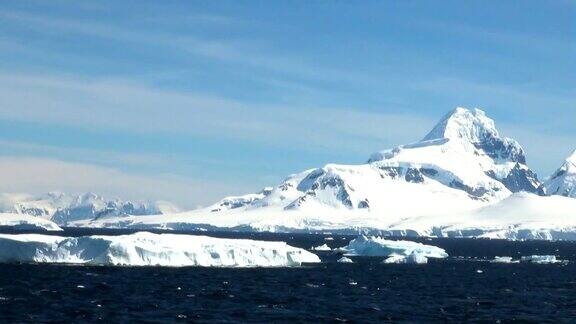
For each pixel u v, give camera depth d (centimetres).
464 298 12706
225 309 10319
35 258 15725
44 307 9988
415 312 10650
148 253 15700
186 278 14275
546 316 10550
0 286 12088
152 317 9419
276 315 9894
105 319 9175
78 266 15588
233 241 17900
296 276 15825
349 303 11469
